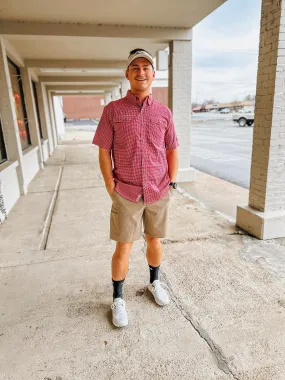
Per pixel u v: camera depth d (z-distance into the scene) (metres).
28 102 7.07
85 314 1.98
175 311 1.98
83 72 9.22
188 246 2.89
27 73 7.02
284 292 2.16
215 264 2.55
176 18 4.52
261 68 2.76
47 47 6.00
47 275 2.46
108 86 12.53
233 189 5.23
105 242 3.08
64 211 4.11
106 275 2.45
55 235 3.28
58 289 2.27
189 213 3.82
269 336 1.75
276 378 1.48
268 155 2.83
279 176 2.92
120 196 1.74
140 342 1.72
